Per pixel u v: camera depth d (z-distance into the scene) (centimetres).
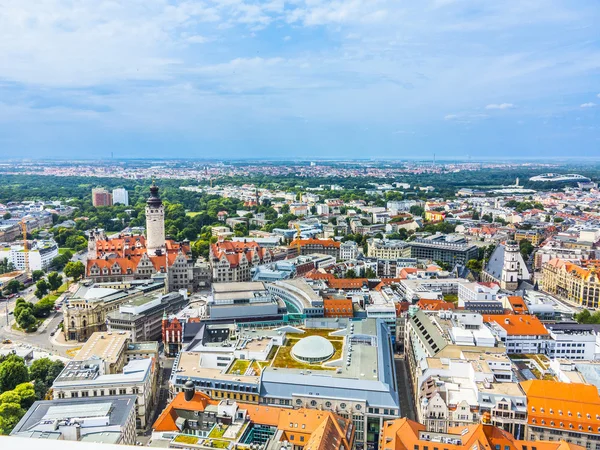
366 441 19488
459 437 16325
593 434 17450
